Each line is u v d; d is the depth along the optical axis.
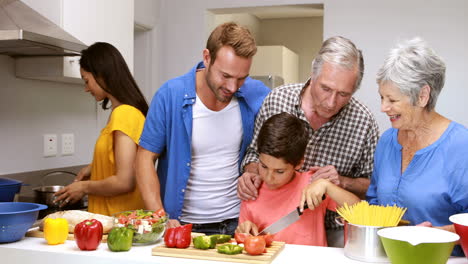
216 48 1.64
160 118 1.92
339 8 3.95
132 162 2.20
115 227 1.54
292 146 1.71
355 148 1.92
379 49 3.89
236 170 2.02
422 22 3.82
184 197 1.98
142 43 4.14
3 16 2.28
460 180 1.45
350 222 1.45
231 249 1.43
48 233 1.58
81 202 2.52
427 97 1.43
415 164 1.52
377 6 3.88
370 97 3.91
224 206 1.99
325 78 1.63
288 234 1.85
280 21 7.10
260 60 6.00
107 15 2.89
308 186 1.69
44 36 2.19
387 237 1.28
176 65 4.23
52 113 2.93
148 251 1.52
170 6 4.24
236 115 1.96
